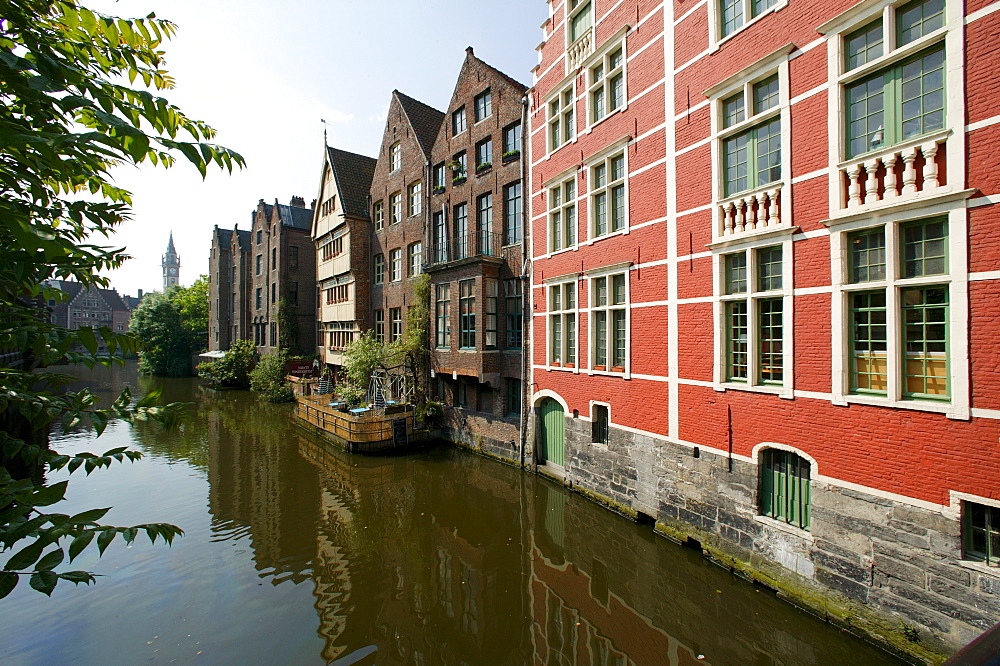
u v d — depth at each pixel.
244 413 24.25
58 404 2.35
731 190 8.59
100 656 6.57
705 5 8.92
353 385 20.75
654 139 9.98
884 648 6.18
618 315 11.12
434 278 17.39
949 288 5.88
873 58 6.63
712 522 8.66
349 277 23.94
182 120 2.37
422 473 14.17
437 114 22.31
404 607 7.77
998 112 5.50
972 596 5.57
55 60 2.02
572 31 12.60
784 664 6.21
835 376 6.89
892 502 6.27
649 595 7.84
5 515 1.90
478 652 6.73
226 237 44.47
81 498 12.38
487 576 8.66
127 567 8.96
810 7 7.25
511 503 11.79
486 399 16.19
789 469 7.59
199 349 47.47
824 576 6.93
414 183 20.52
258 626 7.27
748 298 8.06
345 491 12.81
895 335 6.29
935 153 5.94
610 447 11.06
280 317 30.91
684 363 9.23
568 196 12.73
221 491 12.87
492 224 15.95
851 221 6.73
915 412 6.10
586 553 9.26
